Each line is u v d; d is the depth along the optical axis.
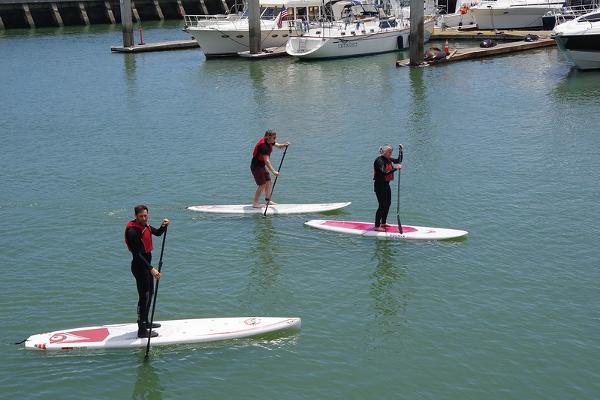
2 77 44.69
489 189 21.03
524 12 56.22
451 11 69.00
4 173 24.17
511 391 11.54
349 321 13.80
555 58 45.09
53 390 11.73
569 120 29.27
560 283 15.15
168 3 81.50
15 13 73.12
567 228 18.02
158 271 12.42
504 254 16.62
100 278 15.81
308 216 19.39
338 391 11.63
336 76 41.88
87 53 54.69
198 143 27.52
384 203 17.75
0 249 17.55
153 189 21.97
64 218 19.64
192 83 41.09
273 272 15.99
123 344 12.77
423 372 12.09
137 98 37.12
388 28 50.72
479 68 42.62
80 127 30.94
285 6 52.06
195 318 13.90
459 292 14.88
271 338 13.20
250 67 46.34
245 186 22.00
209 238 17.98
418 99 34.44
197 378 12.05
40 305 14.56
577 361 12.31
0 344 13.06
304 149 26.02
